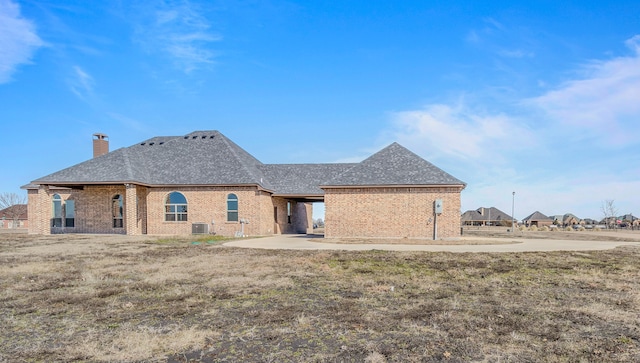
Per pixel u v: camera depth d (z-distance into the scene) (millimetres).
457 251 16188
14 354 5070
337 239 22875
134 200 28031
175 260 13602
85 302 7770
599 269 11875
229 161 30984
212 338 5641
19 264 12711
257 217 28859
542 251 16359
